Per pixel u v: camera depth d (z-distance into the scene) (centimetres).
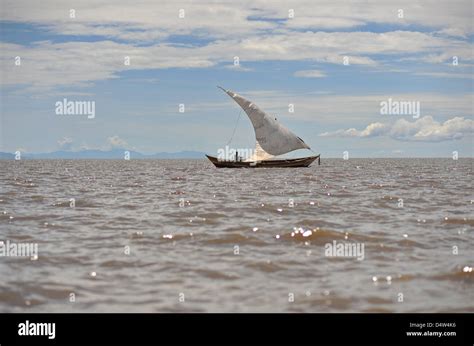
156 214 3097
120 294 1529
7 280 1661
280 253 2020
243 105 8775
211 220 2838
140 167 13825
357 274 1725
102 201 3841
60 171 10225
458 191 4759
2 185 5578
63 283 1628
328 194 4444
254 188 5153
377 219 2891
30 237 2377
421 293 1534
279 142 8781
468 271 1739
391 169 11169
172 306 1434
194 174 8356
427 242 2239
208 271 1756
